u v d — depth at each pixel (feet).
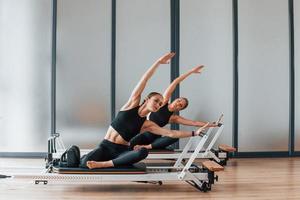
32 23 23.00
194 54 23.80
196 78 23.71
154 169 15.34
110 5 23.29
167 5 23.67
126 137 14.23
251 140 23.90
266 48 24.07
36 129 22.88
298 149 24.03
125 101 23.36
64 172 13.69
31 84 22.93
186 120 18.11
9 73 22.88
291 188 14.83
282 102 24.07
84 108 23.13
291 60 24.06
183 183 15.57
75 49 23.13
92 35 23.22
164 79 23.62
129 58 23.43
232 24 23.95
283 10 24.14
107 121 23.20
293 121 24.03
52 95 22.90
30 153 22.81
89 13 23.22
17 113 22.86
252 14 24.03
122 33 23.40
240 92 23.95
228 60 23.94
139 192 13.94
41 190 14.10
